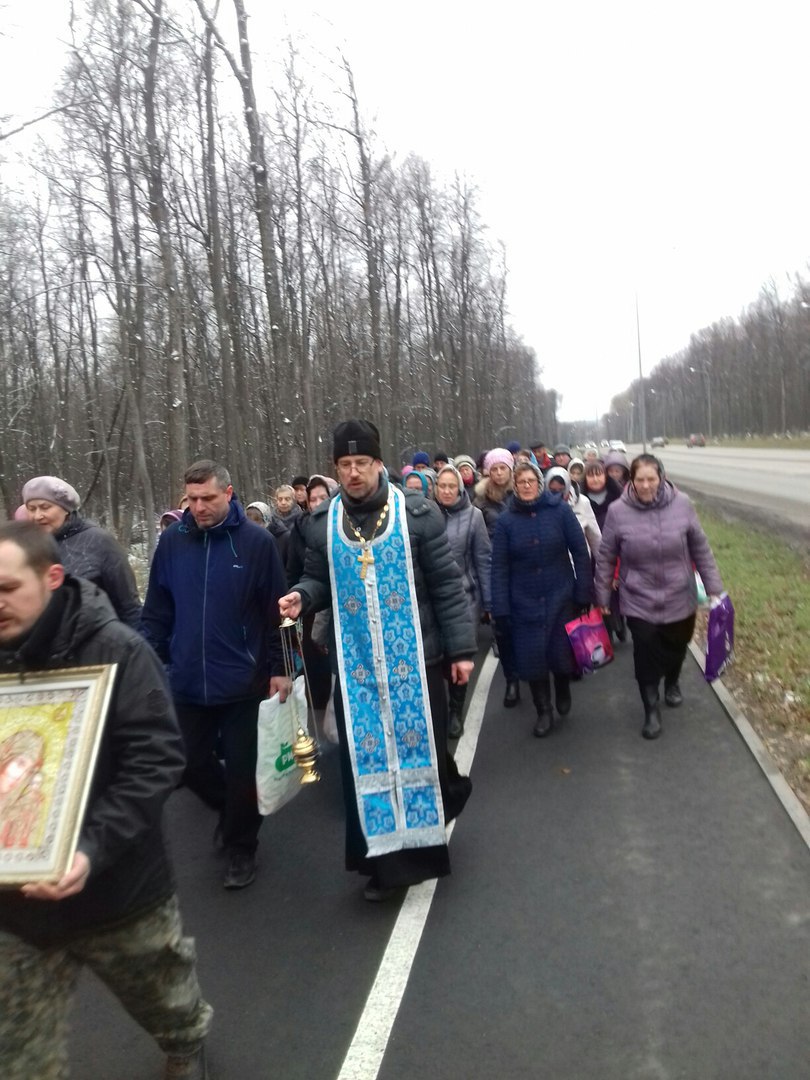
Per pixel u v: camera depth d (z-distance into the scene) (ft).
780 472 124.77
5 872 6.80
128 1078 9.46
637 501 19.72
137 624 14.57
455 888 13.29
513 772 18.11
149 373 69.05
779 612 30.91
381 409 74.23
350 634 13.08
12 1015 7.29
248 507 26.21
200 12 42.27
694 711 21.30
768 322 298.97
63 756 7.09
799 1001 10.08
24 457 88.74
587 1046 9.53
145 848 8.02
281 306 56.24
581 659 19.63
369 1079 9.22
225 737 13.74
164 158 50.85
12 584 7.22
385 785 12.90
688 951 11.21
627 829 14.99
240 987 11.01
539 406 295.69
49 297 84.28
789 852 13.79
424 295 103.09
